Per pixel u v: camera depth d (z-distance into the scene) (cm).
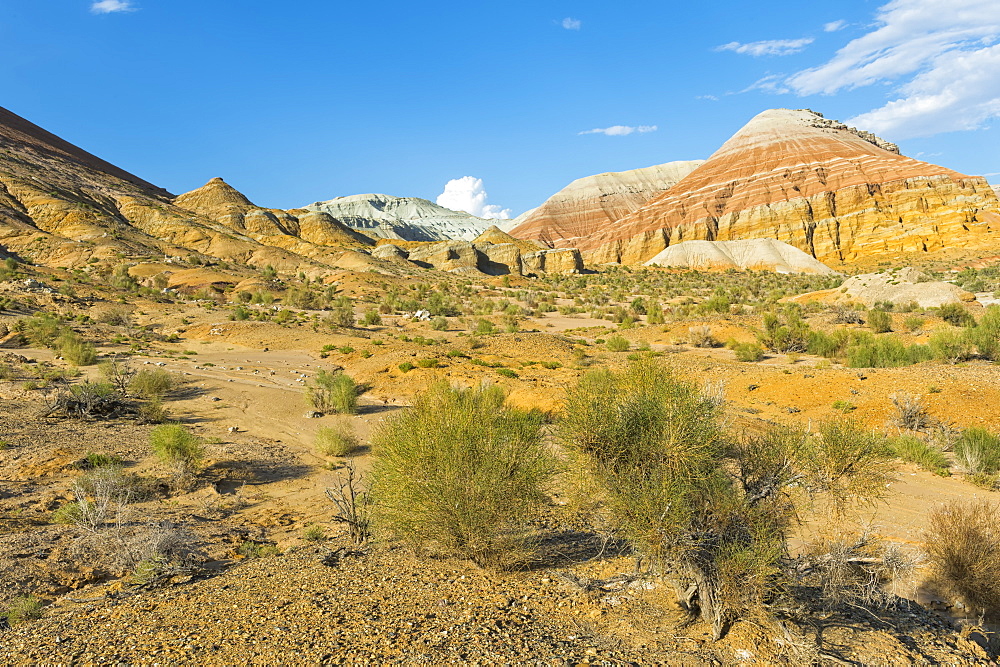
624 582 634
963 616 711
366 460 1510
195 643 522
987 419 1828
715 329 4328
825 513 716
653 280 12044
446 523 681
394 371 2808
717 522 541
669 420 561
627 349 3816
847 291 6231
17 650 525
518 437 708
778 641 515
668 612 578
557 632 539
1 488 1130
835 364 3177
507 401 1988
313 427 1895
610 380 633
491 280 11288
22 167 13538
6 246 9206
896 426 1811
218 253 11656
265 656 495
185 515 1048
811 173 19425
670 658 496
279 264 11325
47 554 822
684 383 603
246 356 3438
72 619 602
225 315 5106
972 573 730
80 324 4253
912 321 4072
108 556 833
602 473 578
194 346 3859
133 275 8088
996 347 2709
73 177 15000
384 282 9450
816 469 565
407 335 4384
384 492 727
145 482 1205
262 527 1016
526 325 5503
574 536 822
